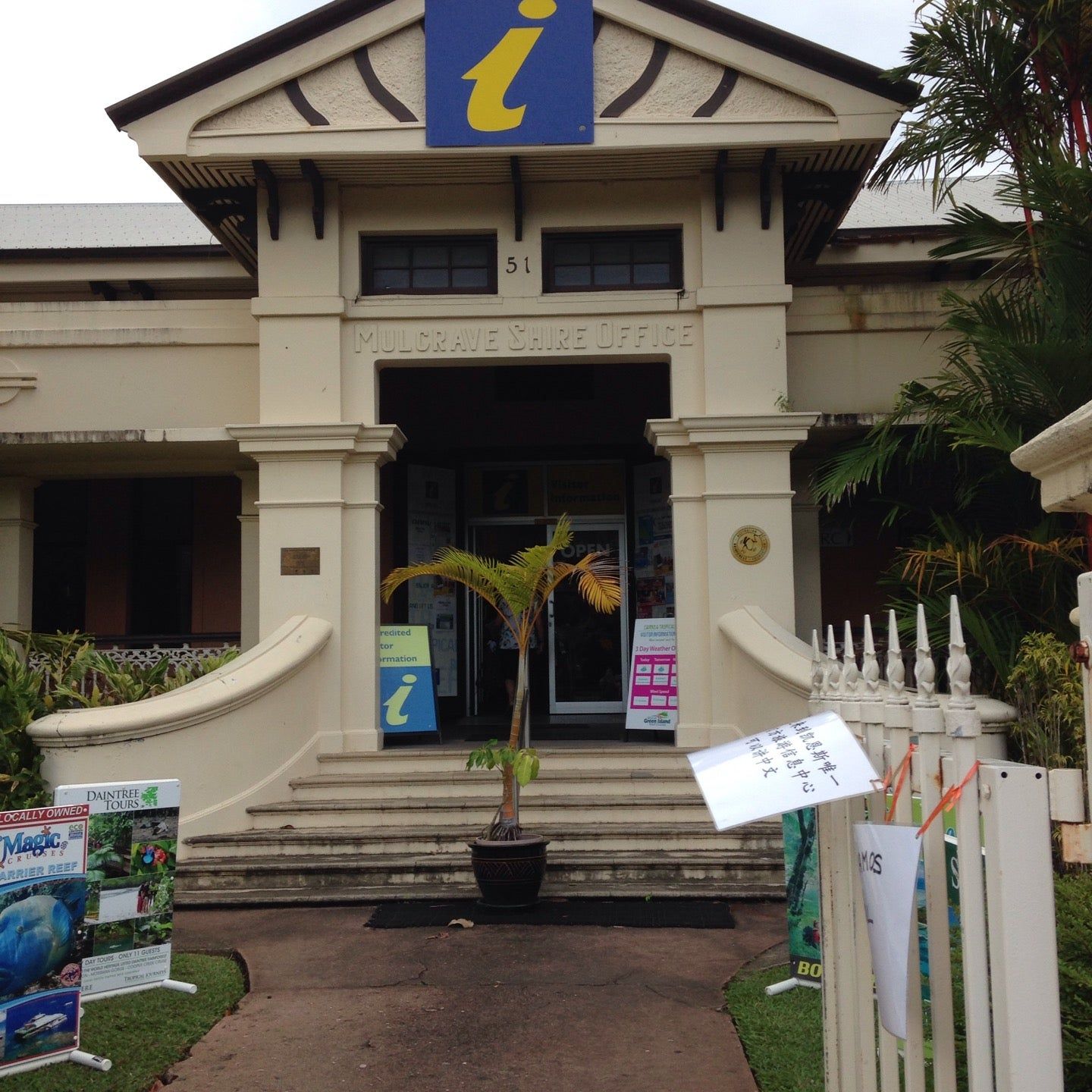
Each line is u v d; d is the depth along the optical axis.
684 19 9.59
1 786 7.59
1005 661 7.15
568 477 14.14
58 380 10.83
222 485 13.57
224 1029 5.26
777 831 8.15
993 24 8.01
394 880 7.88
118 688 8.99
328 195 10.28
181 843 8.30
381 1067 4.75
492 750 7.35
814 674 3.92
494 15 9.58
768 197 10.14
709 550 9.95
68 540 13.59
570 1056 4.81
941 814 2.70
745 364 10.10
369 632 10.04
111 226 14.78
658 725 10.79
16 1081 4.61
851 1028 3.29
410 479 13.55
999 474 7.82
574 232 10.48
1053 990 2.42
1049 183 6.89
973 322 7.41
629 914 7.16
